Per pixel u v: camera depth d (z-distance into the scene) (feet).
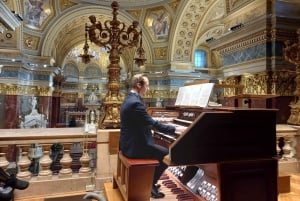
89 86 93.09
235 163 8.61
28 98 46.44
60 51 63.52
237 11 28.17
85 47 15.66
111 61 15.81
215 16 52.90
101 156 14.29
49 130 15.26
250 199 8.72
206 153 8.29
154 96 55.52
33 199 12.78
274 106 23.25
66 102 89.40
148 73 55.42
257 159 8.89
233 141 8.66
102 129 14.75
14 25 18.84
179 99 13.16
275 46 23.54
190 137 8.17
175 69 53.21
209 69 72.74
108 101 15.34
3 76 41.42
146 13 52.44
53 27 48.06
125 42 16.11
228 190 8.45
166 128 9.80
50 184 13.38
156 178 10.73
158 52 55.93
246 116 8.91
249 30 25.52
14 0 39.88
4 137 12.33
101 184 14.03
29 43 46.52
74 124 70.08
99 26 15.43
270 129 9.24
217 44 31.60
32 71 47.14
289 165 16.79
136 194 9.52
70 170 14.05
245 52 26.94
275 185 9.08
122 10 51.47
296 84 21.93
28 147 13.32
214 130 8.46
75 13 48.80
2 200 10.19
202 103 10.51
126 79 70.33
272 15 23.54
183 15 48.85
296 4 24.43
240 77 27.48
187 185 11.94
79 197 13.44
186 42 53.11
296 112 19.34
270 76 23.81
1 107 41.37
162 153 10.34
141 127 10.23
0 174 11.14
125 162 10.10
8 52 41.75
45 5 45.52
